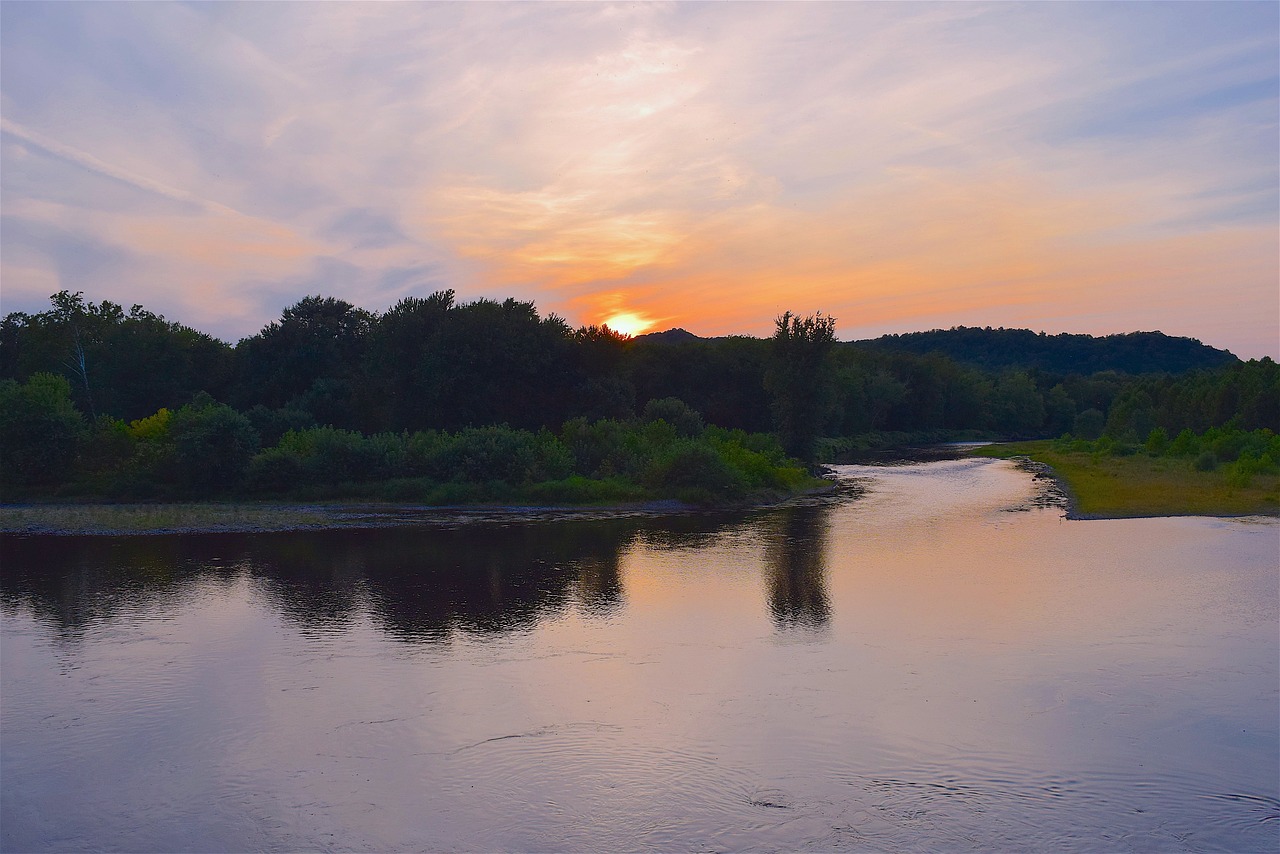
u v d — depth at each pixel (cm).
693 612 2172
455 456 4753
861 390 10938
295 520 3875
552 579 2581
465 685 1650
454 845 1103
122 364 7900
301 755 1352
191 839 1122
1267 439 6325
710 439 5656
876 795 1218
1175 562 2736
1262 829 1128
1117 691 1600
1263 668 1716
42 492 4750
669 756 1340
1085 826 1136
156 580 2597
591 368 7125
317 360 7606
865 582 2495
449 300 6994
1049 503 4338
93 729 1455
